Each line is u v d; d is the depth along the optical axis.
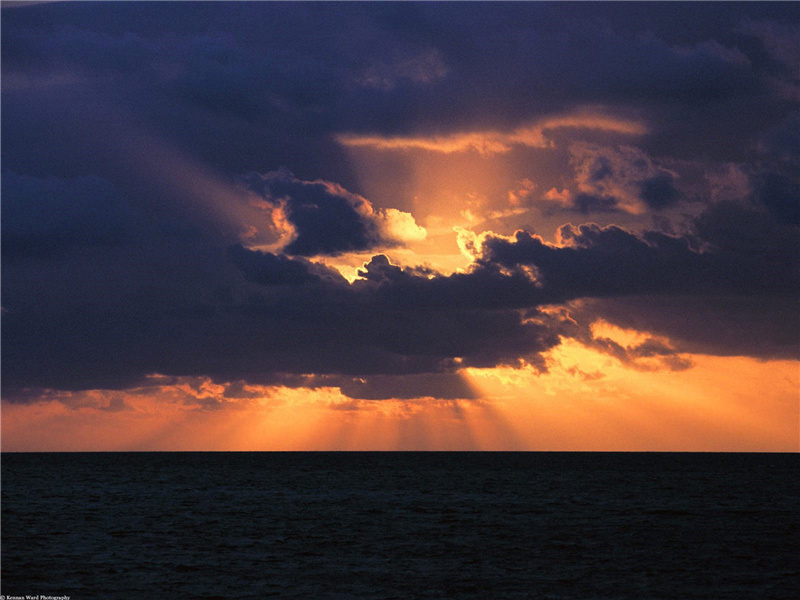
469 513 85.50
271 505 94.56
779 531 70.44
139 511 86.81
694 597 45.41
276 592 46.34
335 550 60.22
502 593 46.28
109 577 49.91
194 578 49.81
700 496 106.44
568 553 59.00
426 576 50.81
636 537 66.94
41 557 56.06
